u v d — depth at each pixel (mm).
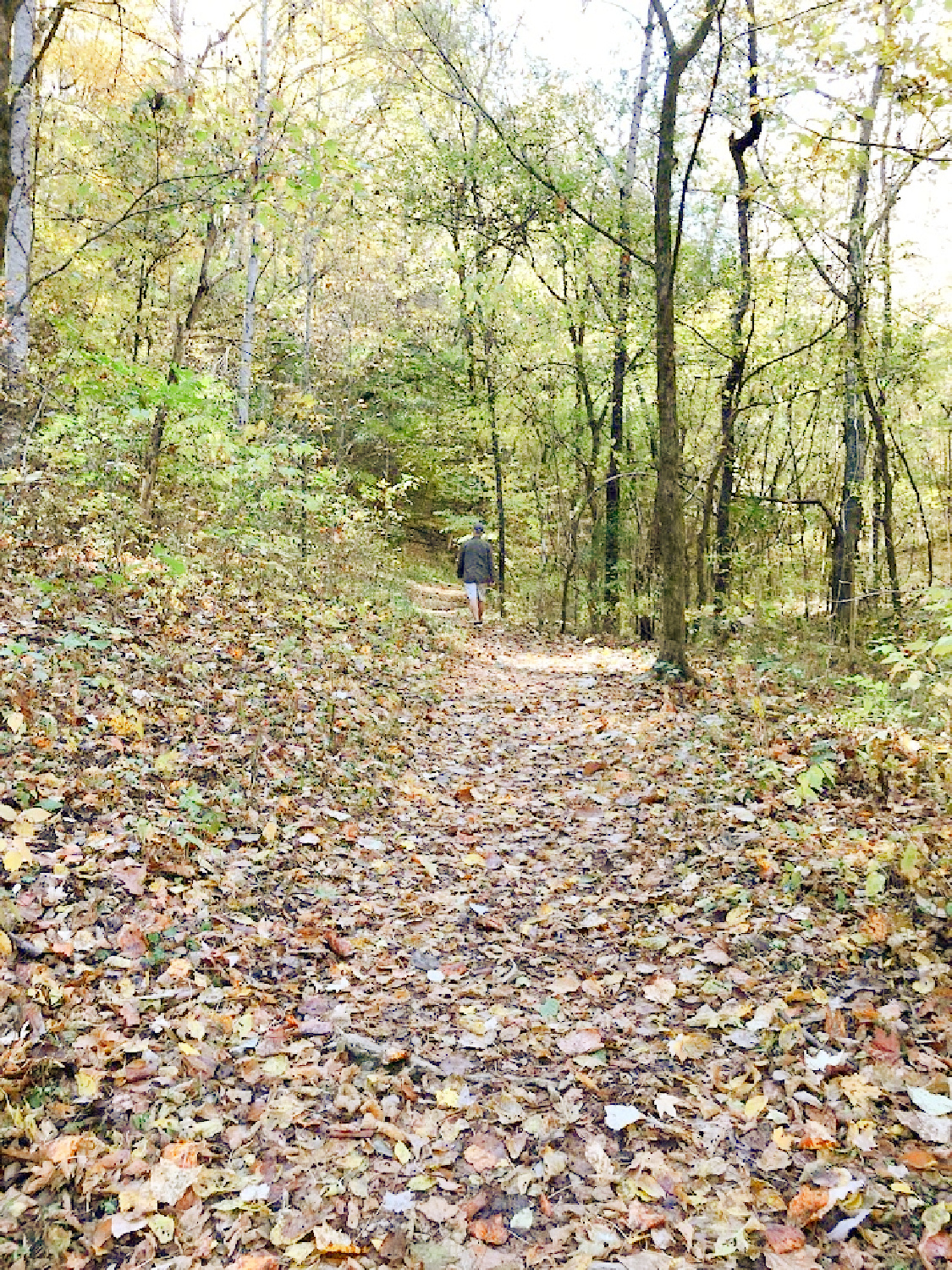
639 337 16266
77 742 5289
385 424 23203
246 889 4688
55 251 12516
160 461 11195
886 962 3943
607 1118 3209
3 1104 2893
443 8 16203
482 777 7477
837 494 18797
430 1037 3736
